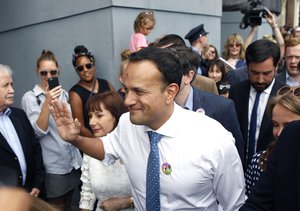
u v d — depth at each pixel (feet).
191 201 4.59
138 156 4.68
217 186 4.78
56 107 4.47
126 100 4.03
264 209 4.19
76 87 10.43
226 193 4.89
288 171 3.86
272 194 4.13
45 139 9.32
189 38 14.42
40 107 9.39
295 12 33.99
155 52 4.06
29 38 15.64
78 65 10.37
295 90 5.49
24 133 8.09
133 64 3.97
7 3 16.56
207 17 17.24
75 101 10.15
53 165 9.46
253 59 7.11
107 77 12.30
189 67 5.89
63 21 13.62
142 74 3.89
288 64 9.64
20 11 15.79
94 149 4.97
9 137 7.76
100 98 6.64
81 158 10.06
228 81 12.28
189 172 4.40
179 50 5.98
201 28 14.35
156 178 4.43
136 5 12.59
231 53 16.15
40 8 14.48
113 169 6.21
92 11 12.38
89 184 6.64
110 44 11.98
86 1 12.42
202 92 6.59
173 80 4.07
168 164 4.41
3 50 17.84
